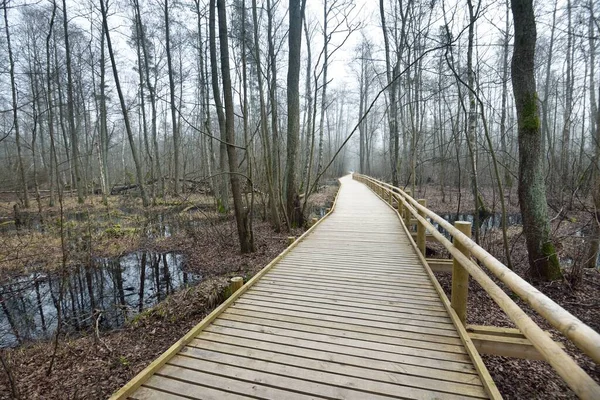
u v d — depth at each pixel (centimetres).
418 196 2023
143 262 883
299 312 339
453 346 268
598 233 652
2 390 342
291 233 1026
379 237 716
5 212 1547
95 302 652
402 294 386
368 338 283
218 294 565
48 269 802
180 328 484
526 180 596
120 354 416
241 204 819
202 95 1784
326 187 2995
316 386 221
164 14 1781
